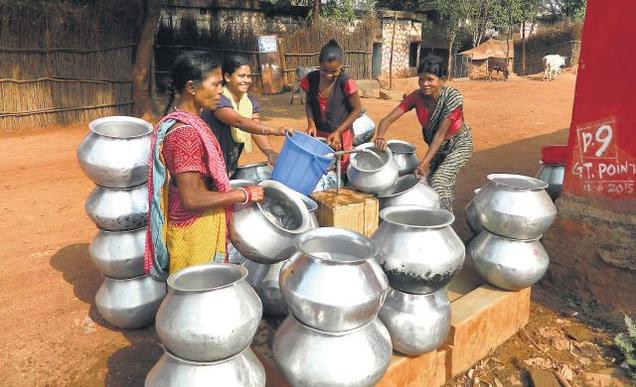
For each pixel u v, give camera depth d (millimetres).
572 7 38375
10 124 12086
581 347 3701
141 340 3689
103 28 13250
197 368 2391
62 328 3826
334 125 4789
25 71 12164
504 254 3578
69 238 5574
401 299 2969
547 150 4727
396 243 2859
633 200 3910
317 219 3568
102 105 13625
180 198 2701
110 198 3398
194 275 2568
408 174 4465
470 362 3480
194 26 20797
